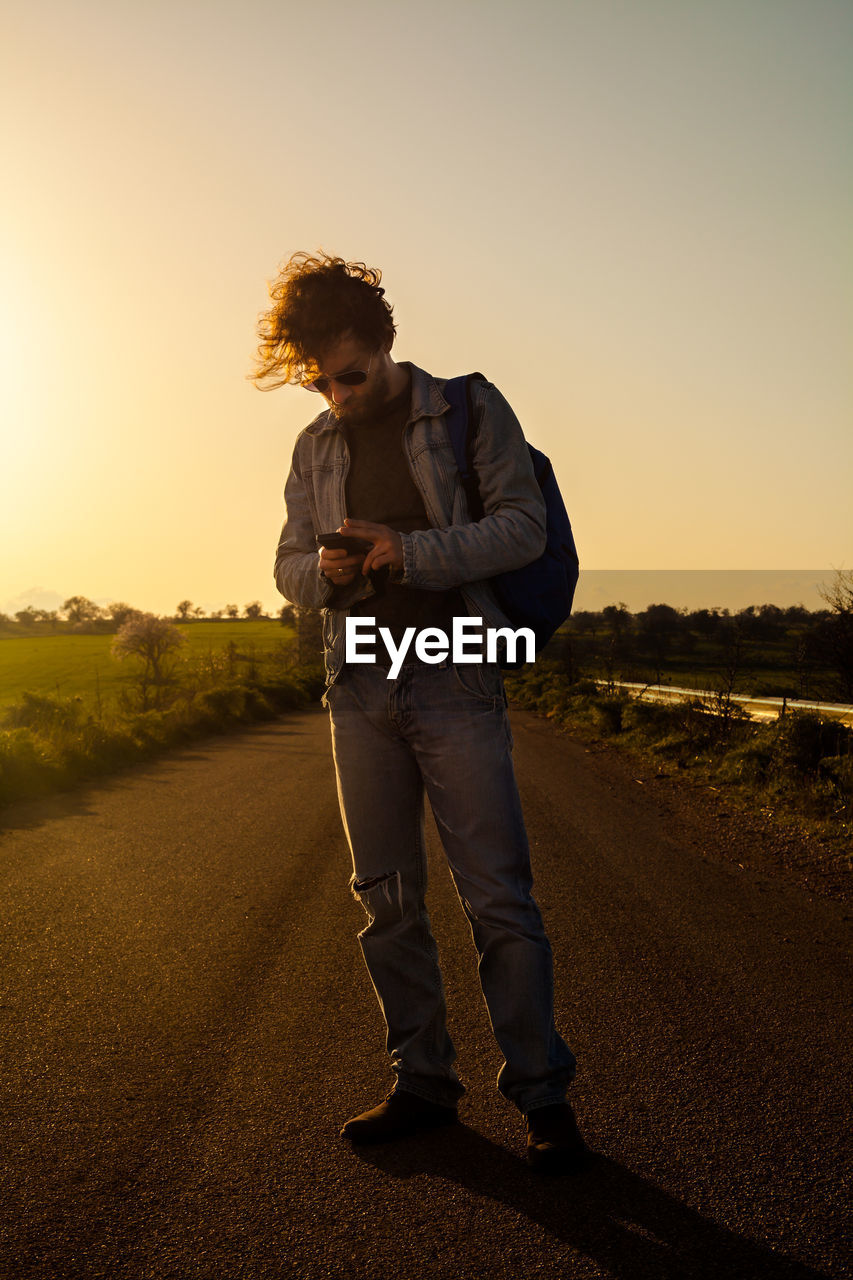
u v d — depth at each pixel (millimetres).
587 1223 1743
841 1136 2127
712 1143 2092
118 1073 2520
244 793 9133
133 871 5387
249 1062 2604
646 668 33781
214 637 120875
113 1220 1756
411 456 2139
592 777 11000
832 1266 1604
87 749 10922
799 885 5270
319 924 4230
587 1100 2344
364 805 2188
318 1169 1968
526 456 2146
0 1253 1639
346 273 2129
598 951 3842
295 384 2199
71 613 188375
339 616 2223
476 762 2061
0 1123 2199
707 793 9352
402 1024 2180
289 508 2408
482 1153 2051
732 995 3254
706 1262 1612
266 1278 1563
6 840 6355
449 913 4621
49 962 3600
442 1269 1591
